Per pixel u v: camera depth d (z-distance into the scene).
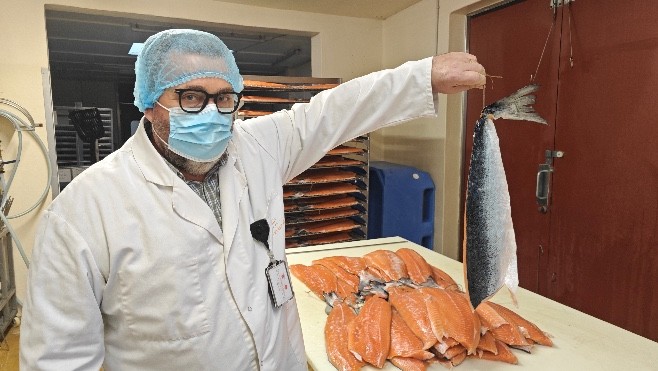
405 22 3.76
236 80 1.08
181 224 1.00
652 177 2.14
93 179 0.99
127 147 1.08
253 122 1.31
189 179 1.10
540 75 2.74
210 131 1.00
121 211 0.97
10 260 3.00
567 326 1.60
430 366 1.38
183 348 1.00
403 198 3.42
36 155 3.05
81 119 3.76
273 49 4.84
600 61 2.35
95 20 3.56
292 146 1.34
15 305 3.07
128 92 5.19
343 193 3.27
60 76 5.11
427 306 1.56
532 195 2.87
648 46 2.12
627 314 2.32
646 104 2.14
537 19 2.73
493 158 1.18
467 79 1.21
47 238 0.95
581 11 2.44
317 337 1.58
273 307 1.16
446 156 3.49
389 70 1.30
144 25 3.77
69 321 0.94
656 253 2.15
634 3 2.16
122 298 0.99
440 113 3.49
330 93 1.35
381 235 3.45
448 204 3.57
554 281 2.76
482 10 3.15
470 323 1.42
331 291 1.90
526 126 2.86
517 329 1.46
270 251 1.17
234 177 1.14
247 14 3.60
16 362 2.64
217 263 1.05
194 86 0.98
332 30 3.92
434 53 3.44
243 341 1.07
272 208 1.23
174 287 0.97
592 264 2.49
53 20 3.59
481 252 1.21
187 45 0.98
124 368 1.05
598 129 2.39
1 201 2.89
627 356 1.40
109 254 0.96
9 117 2.88
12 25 2.91
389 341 1.46
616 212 2.33
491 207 1.19
